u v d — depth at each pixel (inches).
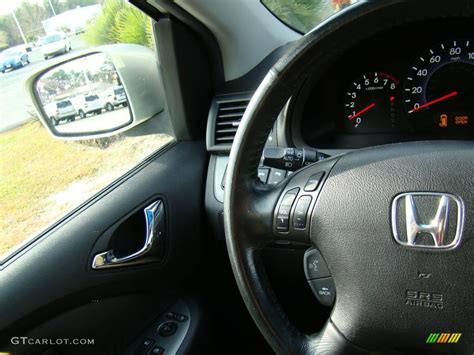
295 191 34.5
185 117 69.4
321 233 33.7
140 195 60.8
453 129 61.3
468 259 29.0
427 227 29.6
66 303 52.0
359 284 32.4
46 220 53.8
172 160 68.0
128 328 60.3
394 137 63.6
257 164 35.0
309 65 30.7
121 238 57.9
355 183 32.2
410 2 26.8
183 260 65.4
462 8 26.8
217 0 62.9
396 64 59.9
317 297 45.0
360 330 33.2
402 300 31.1
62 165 57.9
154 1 59.0
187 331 63.1
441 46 57.1
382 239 31.0
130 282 58.6
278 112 32.9
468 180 29.3
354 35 29.4
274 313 35.8
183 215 65.4
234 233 34.9
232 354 72.4
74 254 52.8
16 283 47.7
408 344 32.4
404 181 30.8
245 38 67.2
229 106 68.5
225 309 73.3
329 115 64.8
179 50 65.5
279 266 59.3
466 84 58.4
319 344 35.0
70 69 59.9
